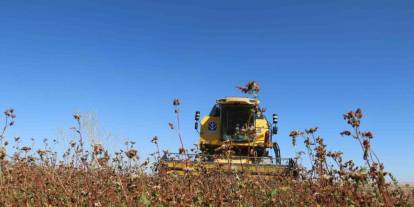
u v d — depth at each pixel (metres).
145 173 8.08
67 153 9.44
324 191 5.83
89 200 6.18
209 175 7.89
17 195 6.59
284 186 8.01
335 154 5.87
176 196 5.64
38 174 8.23
